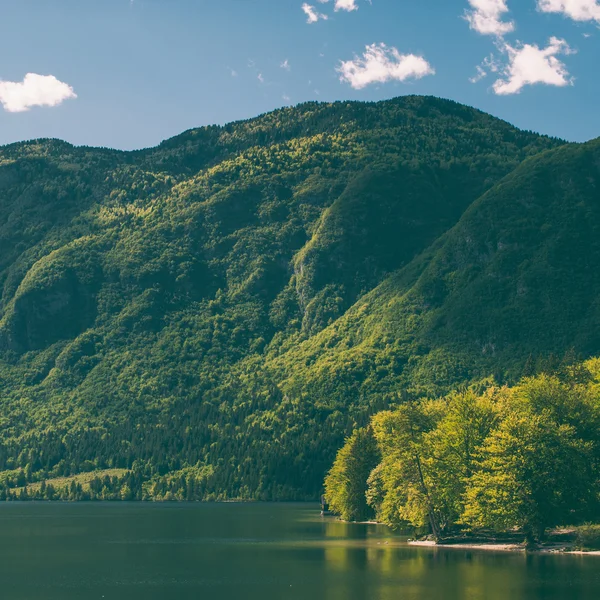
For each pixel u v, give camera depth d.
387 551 157.75
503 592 110.31
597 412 151.12
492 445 140.00
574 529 154.12
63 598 114.31
